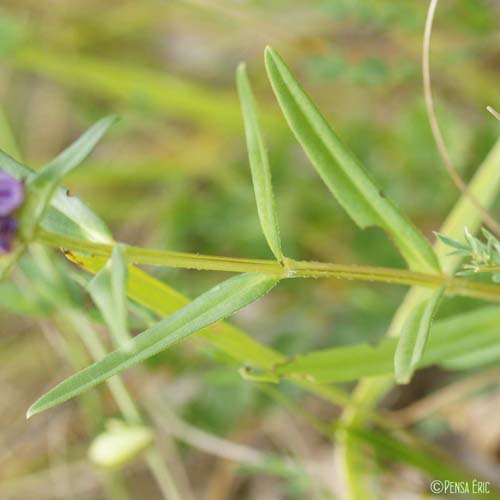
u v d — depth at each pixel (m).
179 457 0.35
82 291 0.29
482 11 0.34
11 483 0.36
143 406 0.34
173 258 0.24
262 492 0.34
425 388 0.34
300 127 0.26
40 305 0.30
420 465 0.30
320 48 0.36
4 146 0.34
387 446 0.30
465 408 0.33
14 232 0.23
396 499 0.32
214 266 0.24
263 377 0.27
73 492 0.35
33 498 0.36
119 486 0.35
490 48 0.35
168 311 0.26
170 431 0.34
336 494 0.33
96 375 0.24
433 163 0.35
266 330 0.36
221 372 0.31
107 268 0.23
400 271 0.25
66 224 0.25
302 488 0.31
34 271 0.29
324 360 0.27
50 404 0.24
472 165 0.35
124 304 0.23
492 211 0.33
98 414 0.33
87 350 0.34
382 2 0.34
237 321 0.37
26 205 0.23
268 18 0.37
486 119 0.36
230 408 0.34
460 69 0.37
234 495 0.35
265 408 0.34
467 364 0.28
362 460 0.30
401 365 0.25
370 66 0.34
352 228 0.37
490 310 0.27
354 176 0.26
